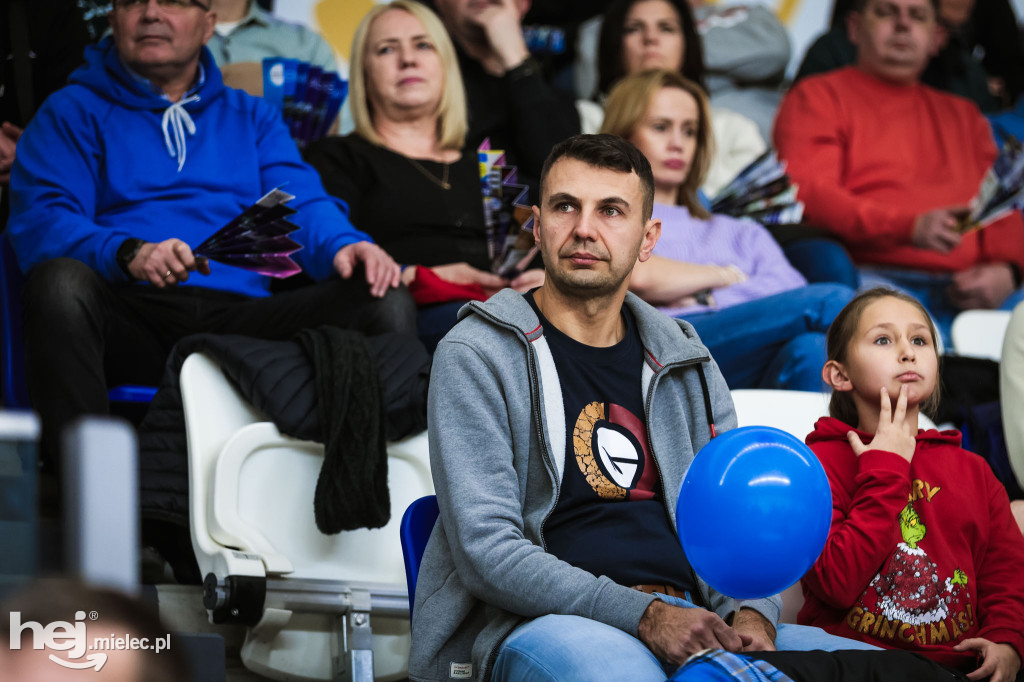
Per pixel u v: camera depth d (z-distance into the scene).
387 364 8.92
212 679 5.28
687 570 6.36
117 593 2.28
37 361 9.24
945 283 15.11
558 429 6.43
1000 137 16.19
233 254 9.91
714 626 5.50
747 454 5.53
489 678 5.94
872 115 15.78
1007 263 15.31
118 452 2.72
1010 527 7.10
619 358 6.77
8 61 12.17
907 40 15.88
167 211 11.38
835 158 15.51
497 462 6.23
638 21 15.17
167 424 8.65
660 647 5.54
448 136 13.34
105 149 11.36
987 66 17.12
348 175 12.76
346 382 8.52
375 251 10.78
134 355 10.09
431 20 13.34
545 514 6.28
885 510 6.68
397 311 10.59
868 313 7.41
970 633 6.76
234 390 8.70
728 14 16.14
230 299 10.94
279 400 8.38
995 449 10.57
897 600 6.70
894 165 15.64
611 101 13.70
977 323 12.76
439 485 6.25
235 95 12.17
